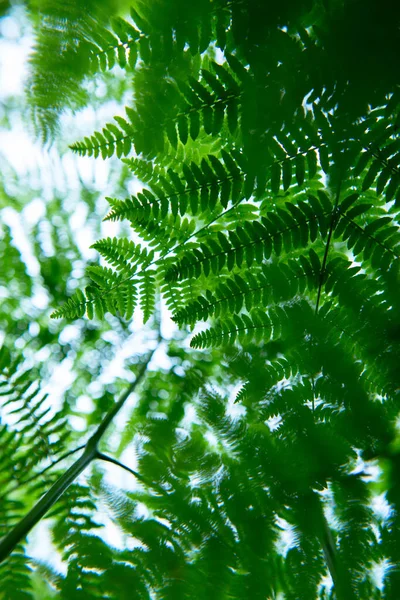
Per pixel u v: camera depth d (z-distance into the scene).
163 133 0.45
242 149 0.45
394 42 0.42
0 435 0.54
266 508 0.48
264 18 0.42
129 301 0.54
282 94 0.43
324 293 0.50
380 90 0.43
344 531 0.48
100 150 0.46
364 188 0.45
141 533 0.49
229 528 0.48
